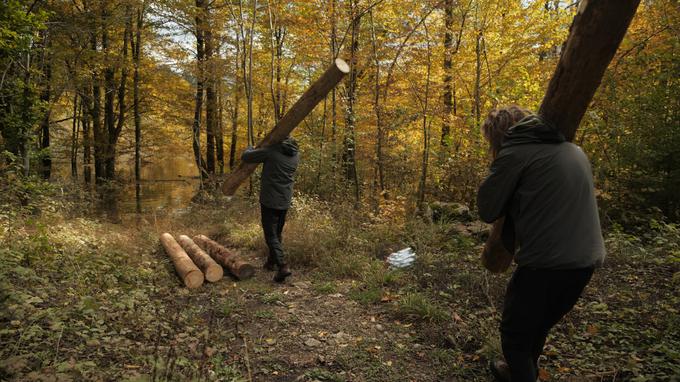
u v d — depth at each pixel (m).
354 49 10.70
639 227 6.82
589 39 2.04
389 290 4.40
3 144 9.10
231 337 3.30
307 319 3.76
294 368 2.89
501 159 2.09
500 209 2.12
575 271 1.96
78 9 12.82
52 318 2.90
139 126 16.05
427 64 10.23
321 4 10.50
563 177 1.97
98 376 2.36
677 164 7.41
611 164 7.63
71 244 5.16
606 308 3.61
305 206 7.64
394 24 10.66
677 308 3.57
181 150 16.95
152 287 4.16
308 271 5.27
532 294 2.05
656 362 2.76
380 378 2.77
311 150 11.47
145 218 9.82
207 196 10.47
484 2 10.66
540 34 10.68
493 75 11.11
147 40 14.71
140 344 2.90
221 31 14.09
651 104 7.52
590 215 2.00
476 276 4.45
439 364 2.94
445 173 9.92
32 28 8.38
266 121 17.83
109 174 16.28
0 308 2.80
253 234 6.83
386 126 10.07
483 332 3.23
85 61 13.41
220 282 4.88
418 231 5.98
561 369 2.77
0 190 5.91
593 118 7.59
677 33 7.72
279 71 16.25
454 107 12.47
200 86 15.25
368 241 6.09
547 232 1.95
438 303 3.89
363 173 11.41
